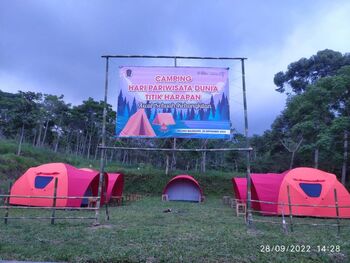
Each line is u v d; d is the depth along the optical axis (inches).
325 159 1342.3
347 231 491.8
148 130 507.8
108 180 901.2
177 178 1279.5
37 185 748.6
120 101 513.3
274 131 1806.1
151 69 518.9
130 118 510.0
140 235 398.9
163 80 515.8
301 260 311.1
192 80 515.8
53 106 2082.9
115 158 2357.3
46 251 323.6
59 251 321.4
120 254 311.3
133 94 514.3
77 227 454.3
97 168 1620.3
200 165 2208.4
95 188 848.9
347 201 685.9
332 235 450.3
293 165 1766.7
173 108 510.9
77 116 2257.6
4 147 1443.2
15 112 1723.7
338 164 1299.2
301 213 689.0
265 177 764.6
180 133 506.9
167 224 519.2
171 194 1293.1
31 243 350.6
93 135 2375.7
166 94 513.3
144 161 2317.9
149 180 1497.3
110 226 471.2
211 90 514.0
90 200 707.4
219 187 1517.0
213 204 1099.3
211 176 1557.6
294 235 436.8
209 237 395.2
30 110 1749.5
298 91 1825.8
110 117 2329.0
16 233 400.5
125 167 1784.0
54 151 1908.2
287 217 687.1
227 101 512.4
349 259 322.7
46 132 2217.0
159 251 323.9
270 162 1888.5
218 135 506.9
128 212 695.7
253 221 503.5
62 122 2213.3
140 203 1022.4
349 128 1069.1
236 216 687.7
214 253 323.6
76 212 668.7
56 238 377.1
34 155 1555.1
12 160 1250.0
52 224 474.9
